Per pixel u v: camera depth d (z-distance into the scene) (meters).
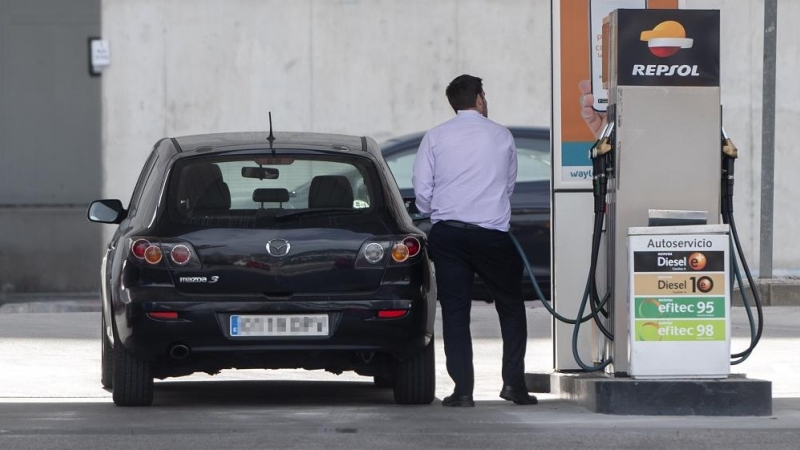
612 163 33.38
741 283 33.41
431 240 34.25
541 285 62.03
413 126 75.25
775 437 29.11
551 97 37.41
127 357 34.06
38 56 73.69
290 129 75.06
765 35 63.00
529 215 61.44
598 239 33.59
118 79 74.25
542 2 75.25
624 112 33.12
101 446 28.16
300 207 33.59
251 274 32.91
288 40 74.94
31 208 73.69
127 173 74.38
